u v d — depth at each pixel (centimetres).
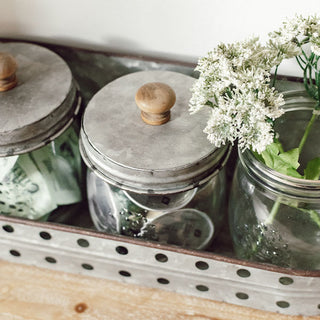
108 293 53
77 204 55
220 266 44
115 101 47
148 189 42
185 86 49
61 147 50
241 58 36
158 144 43
